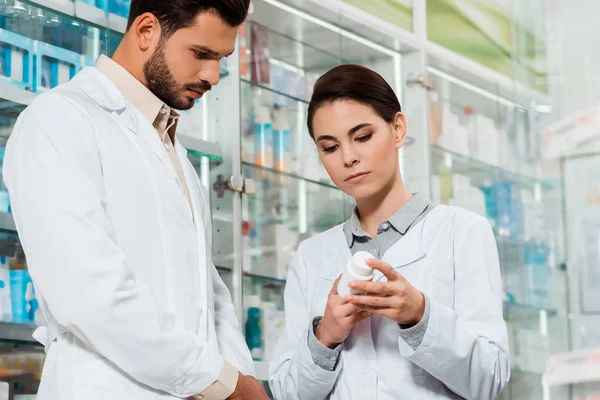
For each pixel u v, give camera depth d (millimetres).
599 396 3801
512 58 4188
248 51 3215
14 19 2359
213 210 2934
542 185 4039
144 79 1565
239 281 2900
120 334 1340
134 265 1447
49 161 1404
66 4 2412
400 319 1551
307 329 1739
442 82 4051
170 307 1463
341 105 1674
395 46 3691
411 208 1738
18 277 2268
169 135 1687
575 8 4066
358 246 1771
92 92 1539
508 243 4098
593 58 4012
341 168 1692
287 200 3322
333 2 3328
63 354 1421
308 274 1813
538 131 4074
